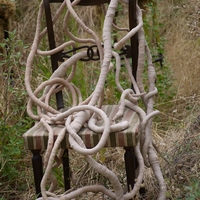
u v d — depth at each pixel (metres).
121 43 2.47
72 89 2.61
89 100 2.51
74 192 2.35
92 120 2.38
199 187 2.53
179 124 3.53
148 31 3.90
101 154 3.17
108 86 3.62
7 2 3.61
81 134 2.30
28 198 2.98
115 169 3.12
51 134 2.31
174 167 2.85
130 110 2.57
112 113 2.54
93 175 3.04
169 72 3.91
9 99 3.21
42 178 2.35
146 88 3.68
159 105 3.84
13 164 3.12
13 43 3.01
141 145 2.54
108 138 2.30
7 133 2.98
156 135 3.40
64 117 2.39
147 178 2.86
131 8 2.52
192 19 4.54
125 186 2.66
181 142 3.12
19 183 3.12
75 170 3.12
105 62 2.40
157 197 2.72
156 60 3.47
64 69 2.59
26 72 2.54
